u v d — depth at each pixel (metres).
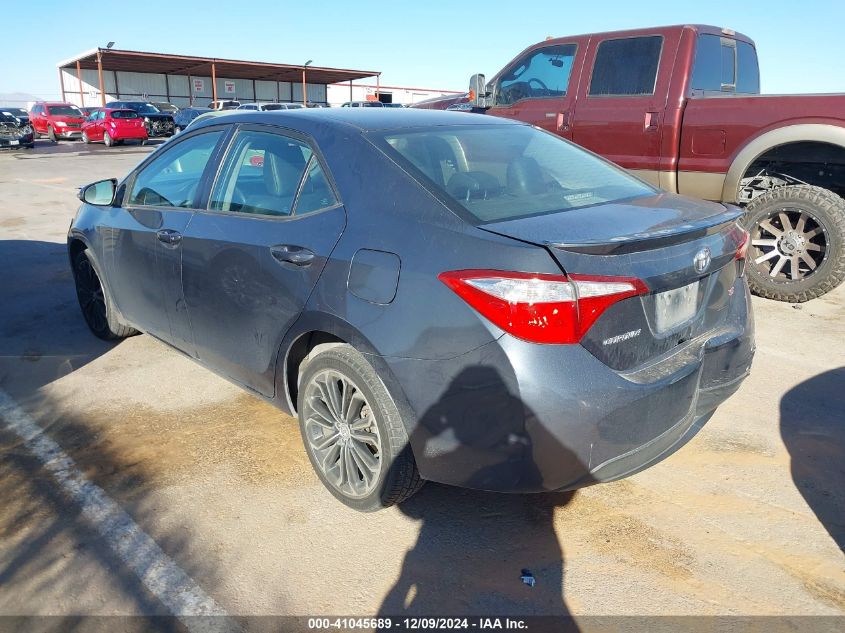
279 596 2.44
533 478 2.36
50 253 7.85
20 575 2.52
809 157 5.65
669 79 6.11
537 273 2.25
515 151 3.30
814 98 5.27
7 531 2.78
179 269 3.62
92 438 3.55
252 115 3.52
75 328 5.28
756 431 3.60
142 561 2.61
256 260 3.10
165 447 3.46
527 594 2.45
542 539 2.75
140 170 4.19
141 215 3.99
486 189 2.84
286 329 2.98
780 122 5.45
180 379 4.30
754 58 7.25
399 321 2.50
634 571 2.57
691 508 2.95
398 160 2.83
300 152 3.14
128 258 4.10
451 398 2.40
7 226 9.63
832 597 2.44
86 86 47.62
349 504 2.91
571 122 6.79
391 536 2.77
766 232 5.88
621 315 2.37
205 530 2.79
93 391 4.12
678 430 2.61
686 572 2.56
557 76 6.95
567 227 2.49
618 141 6.49
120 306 4.44
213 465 3.29
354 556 2.65
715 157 5.87
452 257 2.43
